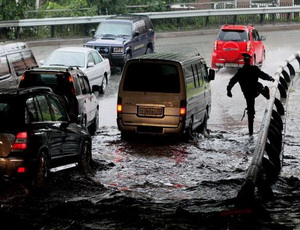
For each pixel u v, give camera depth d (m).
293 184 15.72
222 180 16.28
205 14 57.56
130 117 22.86
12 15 51.06
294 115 26.53
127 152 21.03
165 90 22.61
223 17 60.22
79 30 52.97
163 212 12.53
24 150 15.01
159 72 22.66
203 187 15.81
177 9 61.62
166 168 18.66
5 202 13.88
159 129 22.73
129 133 23.03
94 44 40.62
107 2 55.91
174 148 21.73
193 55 24.98
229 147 22.00
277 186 15.48
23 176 15.02
